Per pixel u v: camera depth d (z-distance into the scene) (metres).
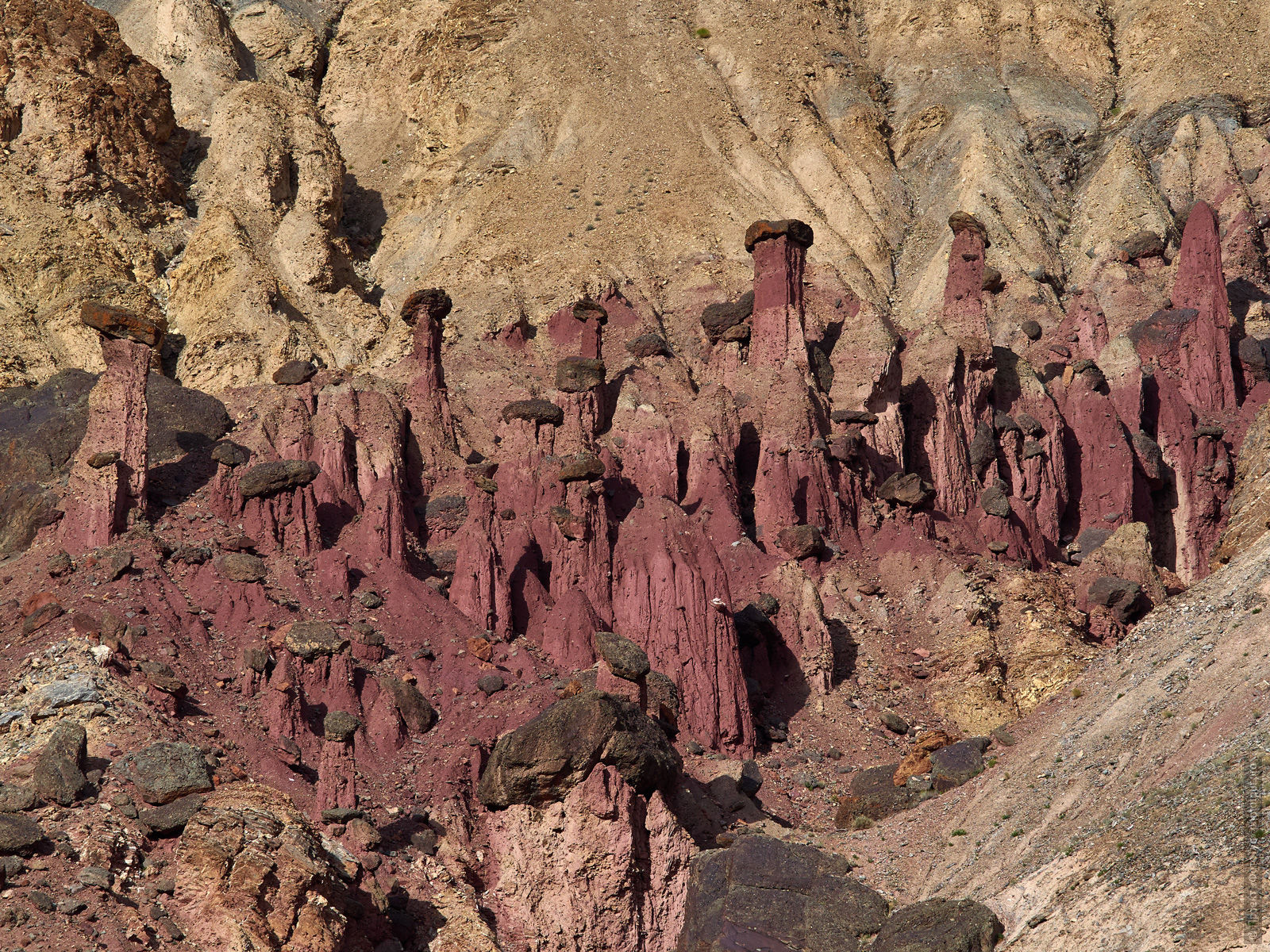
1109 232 120.88
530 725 56.22
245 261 107.62
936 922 50.50
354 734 60.72
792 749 69.81
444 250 123.81
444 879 55.94
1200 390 101.62
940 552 80.44
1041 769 59.56
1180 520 95.44
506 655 69.06
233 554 69.00
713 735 68.12
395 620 68.88
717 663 69.31
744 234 116.94
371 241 131.75
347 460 79.25
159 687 59.28
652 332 101.50
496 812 57.19
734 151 130.38
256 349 101.69
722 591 71.56
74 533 70.06
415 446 85.00
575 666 69.31
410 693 63.69
